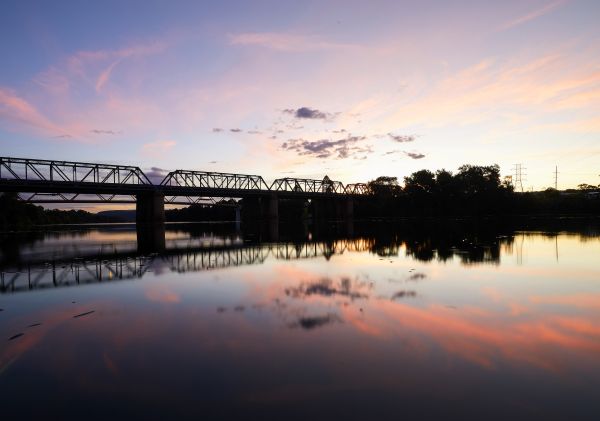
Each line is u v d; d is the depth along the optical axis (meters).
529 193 147.88
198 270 24.78
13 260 31.94
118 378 8.65
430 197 147.00
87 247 44.69
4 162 74.62
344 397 7.62
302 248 40.38
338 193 153.62
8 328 12.55
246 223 146.50
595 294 16.02
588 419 6.77
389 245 40.38
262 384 8.21
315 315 13.15
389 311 13.55
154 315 13.59
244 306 14.59
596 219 98.19
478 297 15.59
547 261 25.69
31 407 7.51
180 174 113.25
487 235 49.41
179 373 8.80
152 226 96.25
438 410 7.11
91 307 15.04
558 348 9.97
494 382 8.17
